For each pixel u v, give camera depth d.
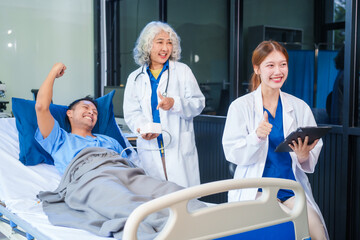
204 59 4.12
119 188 1.67
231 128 1.70
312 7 3.88
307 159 1.65
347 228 2.42
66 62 4.10
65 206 1.84
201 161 3.44
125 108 2.41
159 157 2.27
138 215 1.04
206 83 4.14
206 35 4.13
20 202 1.91
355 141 2.38
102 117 2.54
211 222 1.16
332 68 3.51
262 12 3.96
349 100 2.36
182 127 2.33
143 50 2.28
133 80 2.37
